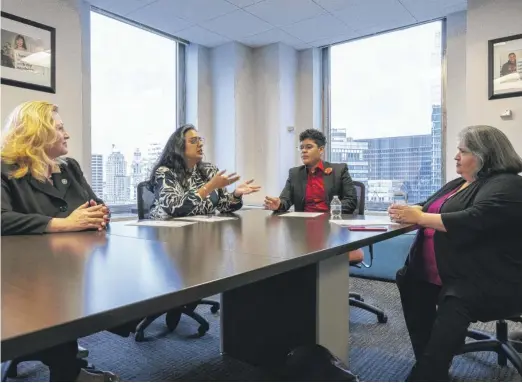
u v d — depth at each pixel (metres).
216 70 4.22
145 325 2.15
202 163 2.46
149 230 1.47
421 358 1.39
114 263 0.84
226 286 0.72
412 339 1.74
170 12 3.38
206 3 3.21
